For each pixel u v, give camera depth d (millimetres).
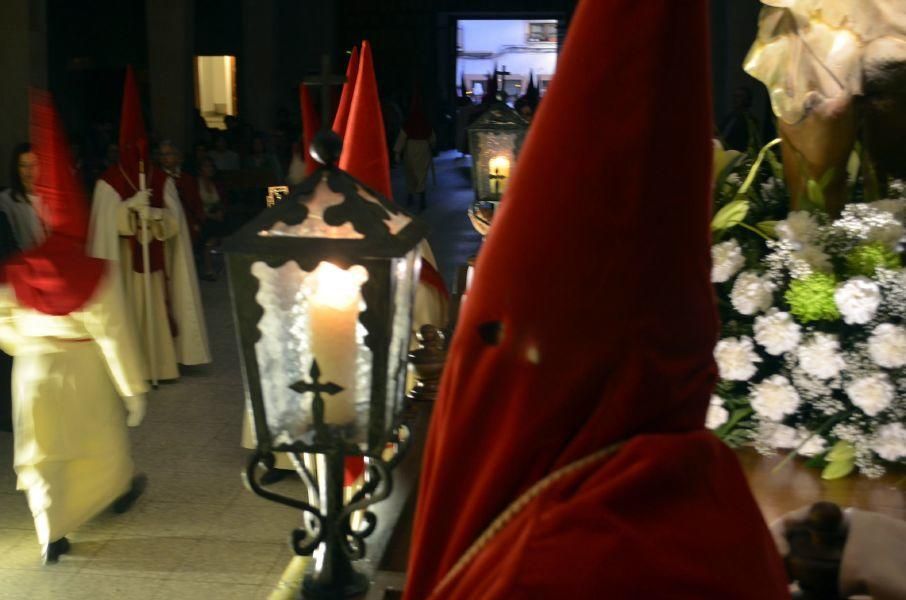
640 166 994
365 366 1898
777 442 2385
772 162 2941
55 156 4805
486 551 1046
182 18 17406
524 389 1051
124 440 5277
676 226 1008
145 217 7801
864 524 1490
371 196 1936
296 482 5980
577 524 972
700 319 1049
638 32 995
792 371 2359
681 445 1004
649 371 1011
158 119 17625
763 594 975
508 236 1044
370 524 2072
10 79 12602
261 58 21297
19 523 5539
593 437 1032
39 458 4980
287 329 1884
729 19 14109
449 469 1121
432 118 30750
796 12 2637
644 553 944
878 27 2580
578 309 1013
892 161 2652
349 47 30516
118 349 4988
